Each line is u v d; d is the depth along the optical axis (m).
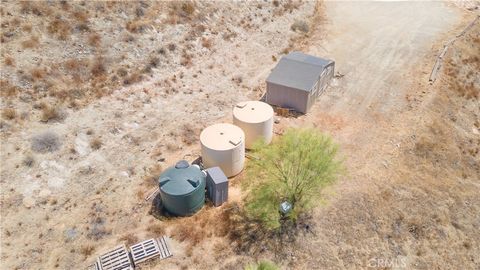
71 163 23.22
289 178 21.69
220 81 31.80
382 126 28.98
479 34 40.69
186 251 20.03
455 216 23.70
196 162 24.70
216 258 19.91
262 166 22.02
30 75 25.89
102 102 26.95
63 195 21.78
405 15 43.78
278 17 39.81
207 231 21.02
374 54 36.97
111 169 23.59
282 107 29.98
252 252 20.33
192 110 28.67
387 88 32.72
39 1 29.20
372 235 21.95
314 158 21.28
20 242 19.53
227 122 28.06
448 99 31.97
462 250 22.25
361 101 31.34
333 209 22.75
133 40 30.66
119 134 25.58
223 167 23.30
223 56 33.84
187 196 20.61
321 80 30.53
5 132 23.16
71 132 24.52
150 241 19.92
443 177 25.92
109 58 29.00
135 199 22.22
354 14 43.72
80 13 29.97
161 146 25.59
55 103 25.52
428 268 21.12
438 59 35.81
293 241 21.08
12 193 21.06
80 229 20.48
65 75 27.03
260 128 25.00
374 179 24.81
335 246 21.22
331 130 28.44
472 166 27.47
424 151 27.17
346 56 36.62
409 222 22.75
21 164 22.16
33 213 20.69
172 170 21.67
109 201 21.94
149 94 28.72
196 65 32.09
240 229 21.22
